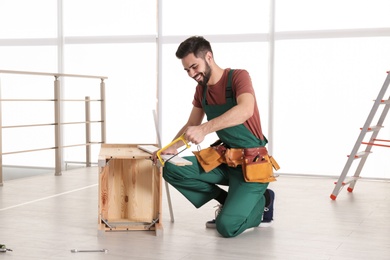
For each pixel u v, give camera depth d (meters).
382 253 3.34
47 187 5.83
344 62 6.90
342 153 7.01
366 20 6.77
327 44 6.94
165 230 3.88
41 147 8.33
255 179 3.66
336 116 6.99
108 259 3.16
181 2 7.57
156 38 7.70
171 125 7.79
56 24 8.12
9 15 8.34
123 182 3.94
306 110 7.09
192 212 4.55
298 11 7.01
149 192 3.92
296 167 7.19
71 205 4.81
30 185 5.96
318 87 7.02
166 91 7.78
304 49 7.03
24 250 3.34
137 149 4.07
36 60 8.23
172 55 7.70
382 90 5.32
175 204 4.91
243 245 3.48
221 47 7.41
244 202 3.66
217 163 3.79
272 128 7.14
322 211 4.66
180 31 7.61
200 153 3.85
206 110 3.80
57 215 4.39
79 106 8.15
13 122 8.41
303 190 5.84
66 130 8.23
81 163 7.86
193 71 3.66
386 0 6.68
